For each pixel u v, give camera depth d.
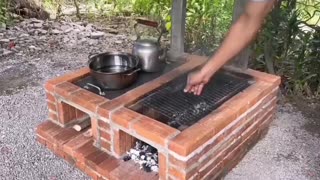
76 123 2.31
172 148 1.65
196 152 1.69
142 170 1.93
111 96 2.06
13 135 2.46
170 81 2.23
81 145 2.13
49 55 4.00
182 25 2.64
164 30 3.21
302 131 2.58
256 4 1.23
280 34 3.06
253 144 2.35
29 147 2.33
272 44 3.06
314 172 2.13
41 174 2.09
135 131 1.80
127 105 1.97
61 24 5.00
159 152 1.73
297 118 2.76
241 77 2.37
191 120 1.87
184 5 2.60
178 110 1.96
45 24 4.93
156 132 1.72
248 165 2.19
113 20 5.31
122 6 5.46
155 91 2.13
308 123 2.70
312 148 2.37
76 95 2.07
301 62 3.07
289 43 3.12
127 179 1.86
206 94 2.13
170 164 1.70
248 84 2.28
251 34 1.32
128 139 2.01
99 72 2.06
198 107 1.99
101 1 5.68
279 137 2.49
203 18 3.71
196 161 1.72
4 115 2.73
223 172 2.04
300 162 2.22
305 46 3.05
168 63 2.54
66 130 2.28
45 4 5.58
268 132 2.55
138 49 2.29
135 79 2.20
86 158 2.02
